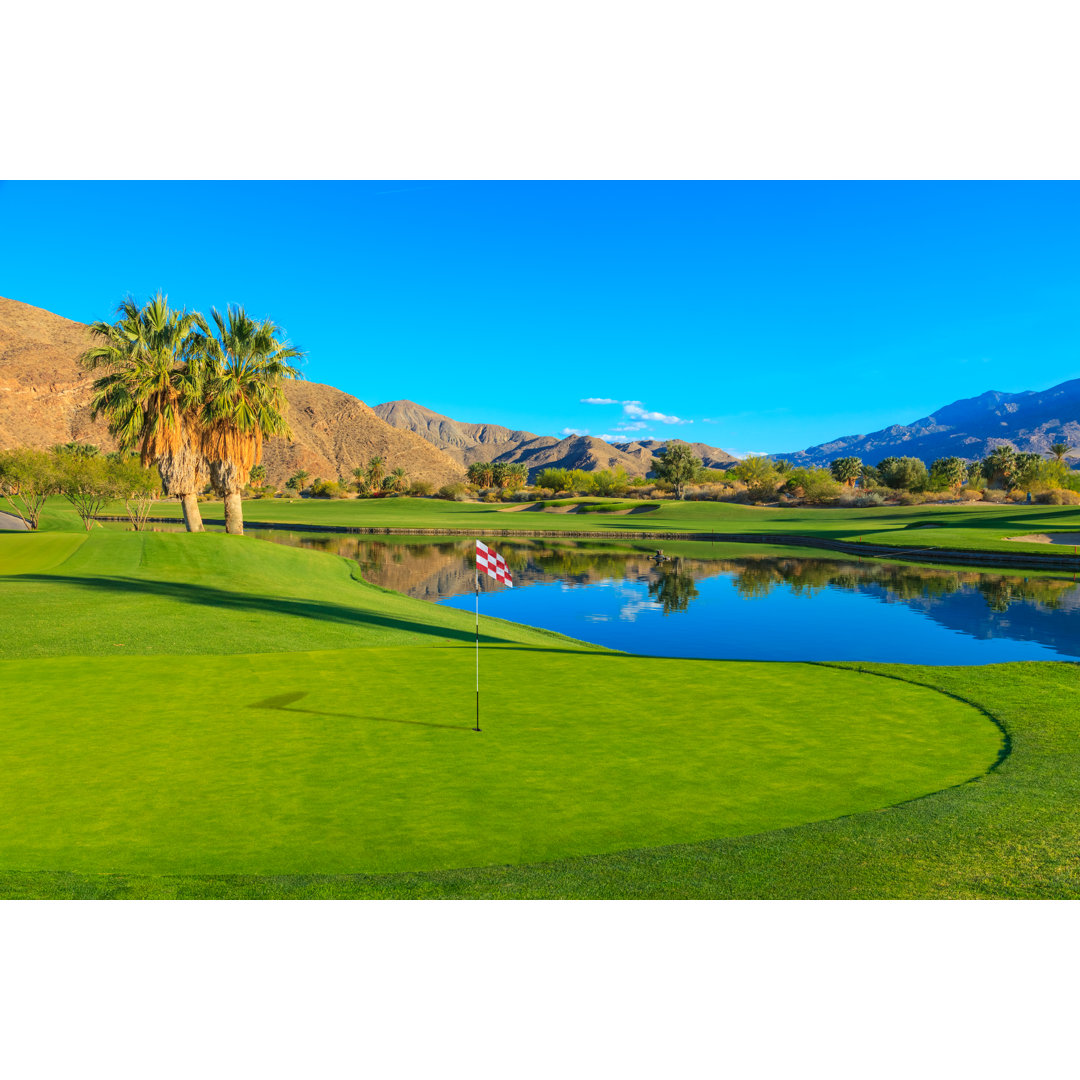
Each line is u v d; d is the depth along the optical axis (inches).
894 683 438.9
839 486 4653.1
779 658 764.0
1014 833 240.8
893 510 3764.8
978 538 2078.0
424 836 237.6
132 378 1325.0
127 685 422.6
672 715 374.6
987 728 357.4
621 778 288.8
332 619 731.4
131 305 1310.3
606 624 959.0
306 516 3631.9
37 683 425.4
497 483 6899.6
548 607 1103.6
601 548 2217.0
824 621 978.1
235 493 1446.9
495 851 227.6
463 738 336.2
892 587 1316.4
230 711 374.6
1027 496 4077.3
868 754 319.0
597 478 6013.8
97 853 224.5
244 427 1376.7
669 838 237.1
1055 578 1443.2
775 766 303.6
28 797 266.2
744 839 235.0
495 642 712.4
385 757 310.2
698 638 869.2
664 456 5408.5
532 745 327.3
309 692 412.5
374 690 418.3
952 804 262.5
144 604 713.0
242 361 1393.9
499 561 421.1
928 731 351.6
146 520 3019.2
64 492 2122.3
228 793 271.0
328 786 278.5
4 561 1004.6
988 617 1001.5
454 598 1201.4
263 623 670.5
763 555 1974.7
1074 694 417.1
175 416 1347.2
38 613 646.5
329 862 220.1
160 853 225.0
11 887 200.2
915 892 207.0
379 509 4318.4
